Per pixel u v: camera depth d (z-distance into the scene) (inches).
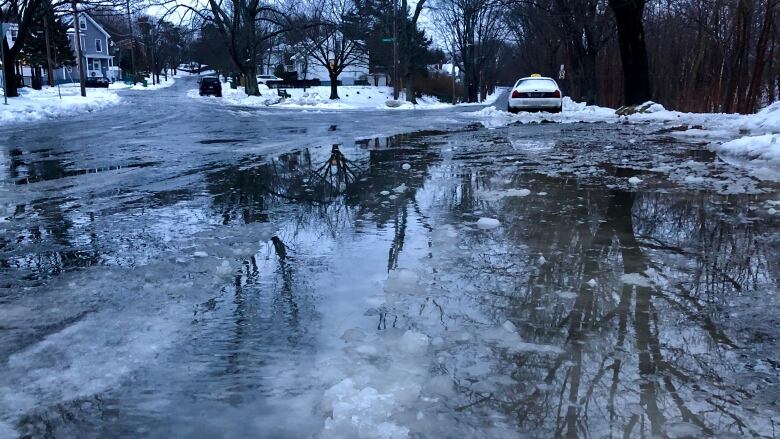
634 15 759.1
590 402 82.0
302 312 113.5
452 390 84.8
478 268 139.6
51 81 2178.9
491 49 2571.4
